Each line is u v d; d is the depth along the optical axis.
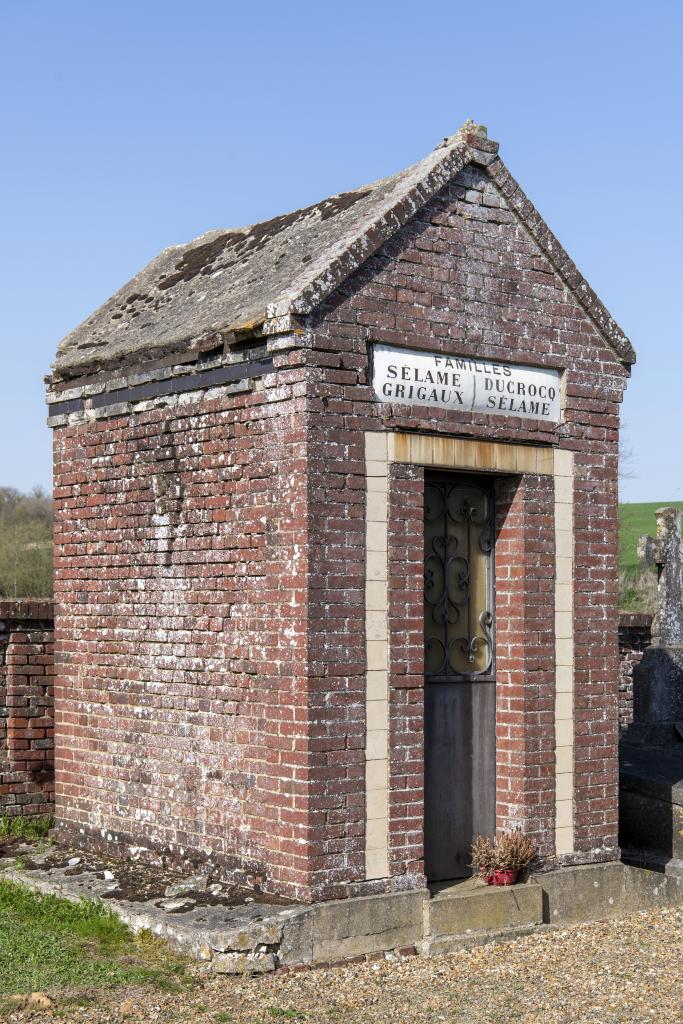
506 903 10.03
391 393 9.79
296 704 9.26
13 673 12.62
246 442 9.86
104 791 11.39
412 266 9.98
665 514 16.09
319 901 9.12
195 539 10.38
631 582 31.25
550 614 10.75
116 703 11.27
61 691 12.04
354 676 9.41
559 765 10.73
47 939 9.08
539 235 10.78
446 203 10.26
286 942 8.84
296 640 9.28
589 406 11.14
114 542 11.36
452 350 10.18
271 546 9.57
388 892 9.44
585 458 11.10
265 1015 7.83
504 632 10.70
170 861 10.49
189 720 10.38
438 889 10.02
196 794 10.26
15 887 10.43
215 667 10.10
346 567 9.44
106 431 11.51
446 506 10.55
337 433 9.45
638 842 11.93
